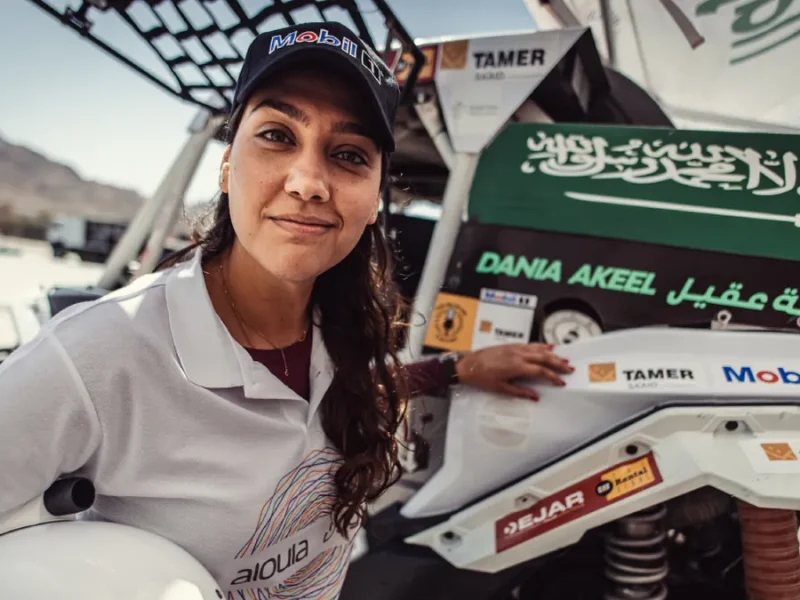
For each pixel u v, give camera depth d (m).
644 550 1.43
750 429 1.29
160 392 0.84
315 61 0.82
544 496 1.43
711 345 1.44
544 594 1.64
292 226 0.85
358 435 1.05
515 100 1.77
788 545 1.30
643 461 1.34
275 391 0.93
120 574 0.80
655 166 1.57
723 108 2.22
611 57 2.58
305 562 1.08
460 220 1.77
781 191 1.46
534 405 1.53
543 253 1.66
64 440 0.79
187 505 0.89
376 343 1.13
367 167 0.89
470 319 1.72
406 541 1.61
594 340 1.54
